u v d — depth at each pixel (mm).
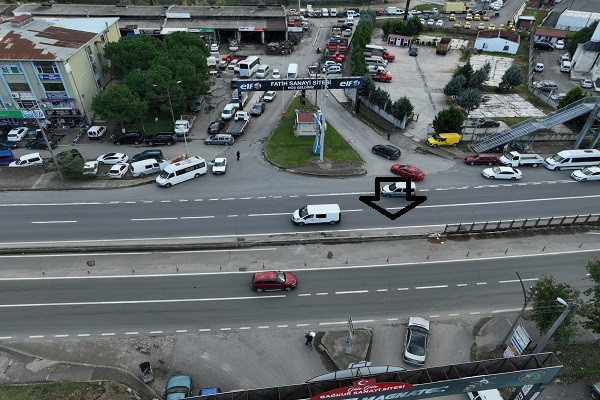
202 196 45281
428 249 38281
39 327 30953
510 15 112875
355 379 20766
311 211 40344
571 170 49781
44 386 26812
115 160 50656
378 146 52781
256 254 37562
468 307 33062
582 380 28219
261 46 91500
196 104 63750
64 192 45562
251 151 54312
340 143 55531
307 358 29312
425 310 32781
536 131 53969
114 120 61531
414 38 95562
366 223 41312
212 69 78812
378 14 114562
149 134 57312
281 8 97062
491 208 43469
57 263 36375
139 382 27484
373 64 79500
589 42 74438
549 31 89750
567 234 40000
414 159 52250
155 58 60125
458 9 114375
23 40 56969
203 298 33438
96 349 29500
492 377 21250
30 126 58531
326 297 33656
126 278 35094
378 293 34062
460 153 53625
